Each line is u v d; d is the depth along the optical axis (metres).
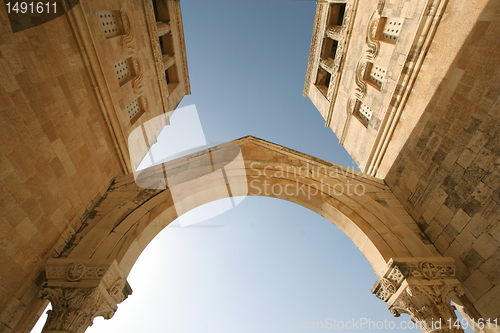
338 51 14.06
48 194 6.05
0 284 4.91
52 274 5.48
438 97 7.24
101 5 8.97
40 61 6.13
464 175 6.19
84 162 7.41
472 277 5.82
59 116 6.62
